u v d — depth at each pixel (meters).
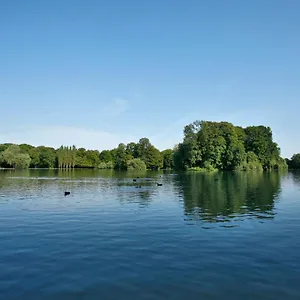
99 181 73.44
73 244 17.95
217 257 15.45
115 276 13.07
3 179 81.25
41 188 54.06
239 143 128.00
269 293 11.45
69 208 31.27
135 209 30.44
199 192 45.78
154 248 17.02
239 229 21.53
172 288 11.88
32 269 13.95
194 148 120.94
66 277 13.00
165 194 43.34
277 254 15.91
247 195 41.75
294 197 39.34
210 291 11.60
